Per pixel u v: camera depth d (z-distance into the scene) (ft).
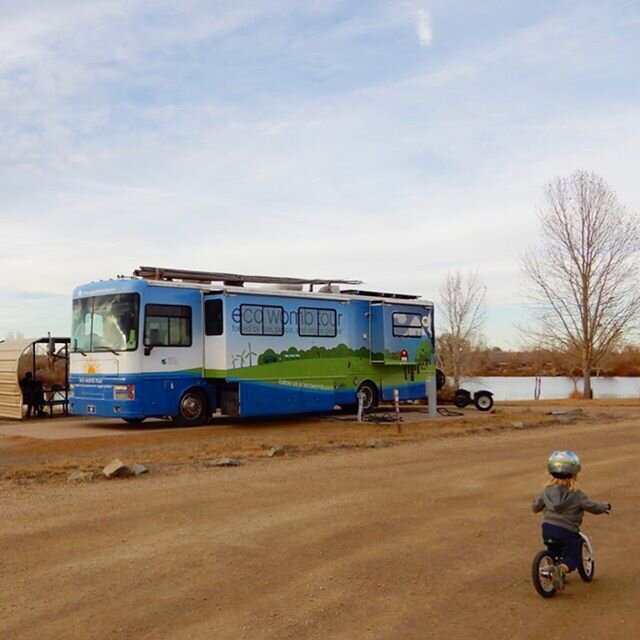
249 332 66.80
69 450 54.44
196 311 66.08
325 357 72.79
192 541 28.99
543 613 21.47
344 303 74.84
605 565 26.25
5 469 45.88
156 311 63.41
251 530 30.73
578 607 21.97
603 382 214.48
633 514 34.30
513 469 46.62
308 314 71.56
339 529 30.99
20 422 73.15
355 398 75.41
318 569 25.62
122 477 43.11
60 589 23.44
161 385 63.52
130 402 62.03
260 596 22.90
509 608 21.88
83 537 29.58
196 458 50.37
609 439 62.18
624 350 198.90
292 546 28.43
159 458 50.31
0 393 76.59
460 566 26.04
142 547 28.17
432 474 44.70
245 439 59.57
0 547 28.09
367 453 53.72
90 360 65.00
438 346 180.34
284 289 73.87
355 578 24.67
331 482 41.81
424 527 31.50
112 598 22.63
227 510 34.42
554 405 103.45
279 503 36.06
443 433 65.26
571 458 23.27
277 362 68.80
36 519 32.50
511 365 236.63
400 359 78.02
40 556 26.99
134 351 62.08
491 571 25.48
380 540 29.40
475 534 30.37
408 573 25.25
